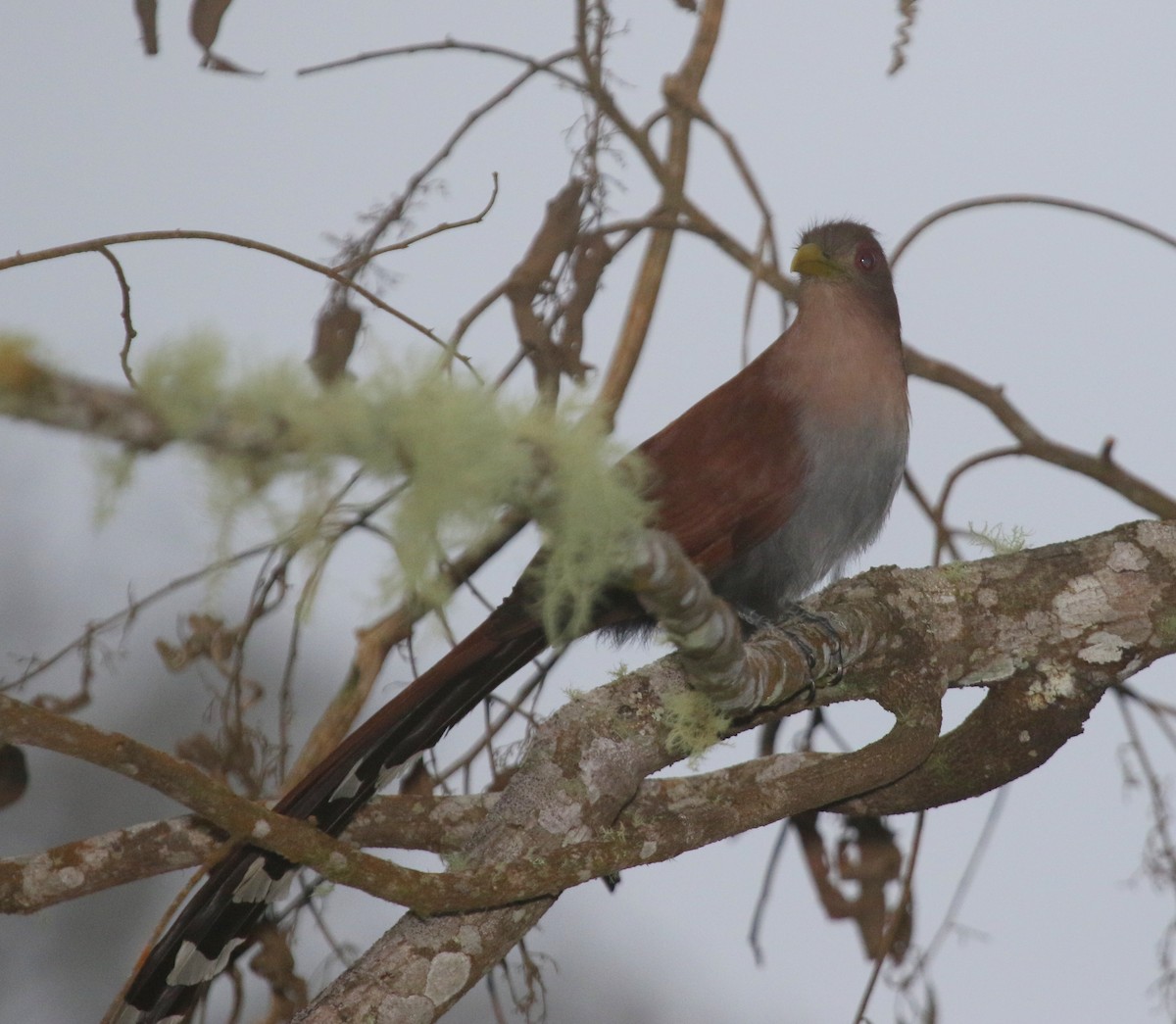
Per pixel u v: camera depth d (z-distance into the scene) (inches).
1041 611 311.7
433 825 306.7
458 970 255.1
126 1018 235.9
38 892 277.6
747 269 367.9
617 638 322.3
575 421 164.4
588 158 329.7
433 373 152.3
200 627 294.2
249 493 143.3
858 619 294.4
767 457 320.8
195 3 302.5
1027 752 309.4
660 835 261.6
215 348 134.6
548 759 276.8
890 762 281.6
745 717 280.7
